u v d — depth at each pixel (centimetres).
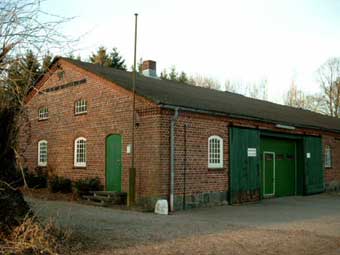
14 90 823
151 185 1714
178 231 1174
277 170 2398
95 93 2061
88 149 2084
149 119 1741
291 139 2480
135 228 1192
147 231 1152
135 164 1794
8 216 847
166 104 1694
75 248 892
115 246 945
